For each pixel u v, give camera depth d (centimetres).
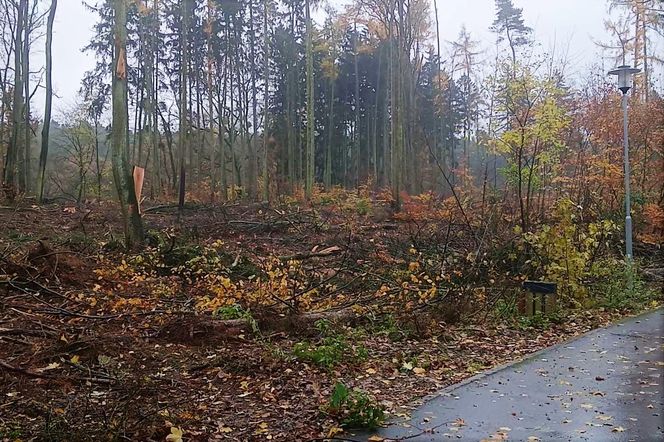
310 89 2672
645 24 1884
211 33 3212
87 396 471
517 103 1219
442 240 1266
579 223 1177
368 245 1332
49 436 404
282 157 4072
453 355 679
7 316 702
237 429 454
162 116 3541
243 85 3628
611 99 1688
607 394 520
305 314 772
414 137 2838
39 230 1390
